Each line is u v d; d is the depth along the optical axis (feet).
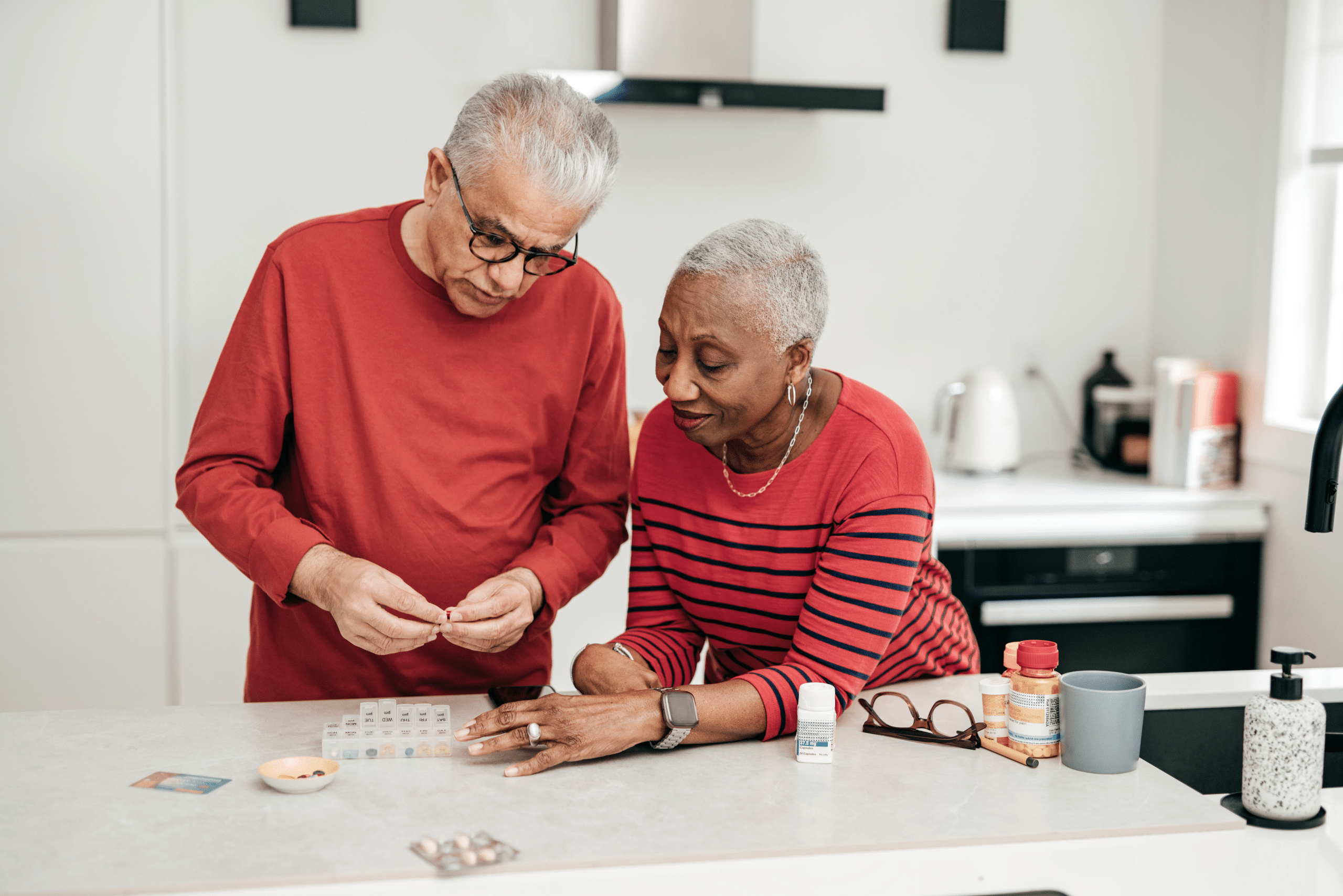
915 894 3.10
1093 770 3.85
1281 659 3.65
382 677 5.11
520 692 4.50
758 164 10.14
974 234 10.60
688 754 3.99
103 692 8.62
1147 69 10.71
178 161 9.00
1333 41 8.82
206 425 4.85
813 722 3.90
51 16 8.14
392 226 4.88
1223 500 9.25
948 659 5.00
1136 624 9.33
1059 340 10.86
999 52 10.32
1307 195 9.12
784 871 3.19
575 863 3.15
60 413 8.41
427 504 4.88
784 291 3.90
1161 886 3.18
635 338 10.09
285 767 3.71
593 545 5.02
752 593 4.56
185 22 8.92
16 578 8.42
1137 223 10.87
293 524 4.47
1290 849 3.43
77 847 3.18
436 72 9.35
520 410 5.01
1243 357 9.56
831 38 10.13
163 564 8.61
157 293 8.46
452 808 3.49
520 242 4.27
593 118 4.32
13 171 8.19
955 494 9.25
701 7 8.95
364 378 4.82
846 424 4.31
